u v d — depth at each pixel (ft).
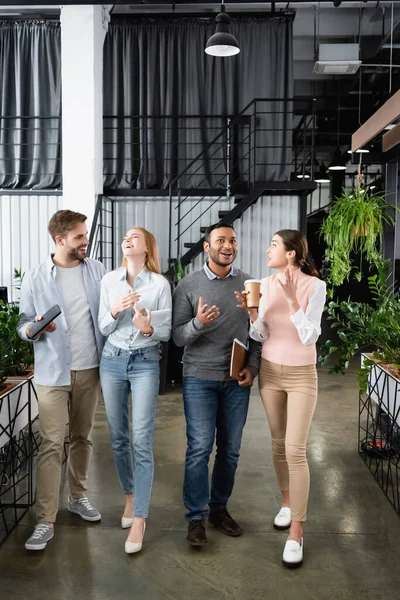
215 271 9.63
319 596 8.27
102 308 9.68
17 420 11.94
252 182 27.35
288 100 26.94
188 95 29.45
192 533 9.61
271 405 9.57
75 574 8.81
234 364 9.23
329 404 18.99
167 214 28.99
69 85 25.11
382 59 29.32
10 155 29.22
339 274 24.12
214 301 9.52
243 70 29.32
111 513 10.87
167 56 29.30
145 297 9.52
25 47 28.96
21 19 28.71
